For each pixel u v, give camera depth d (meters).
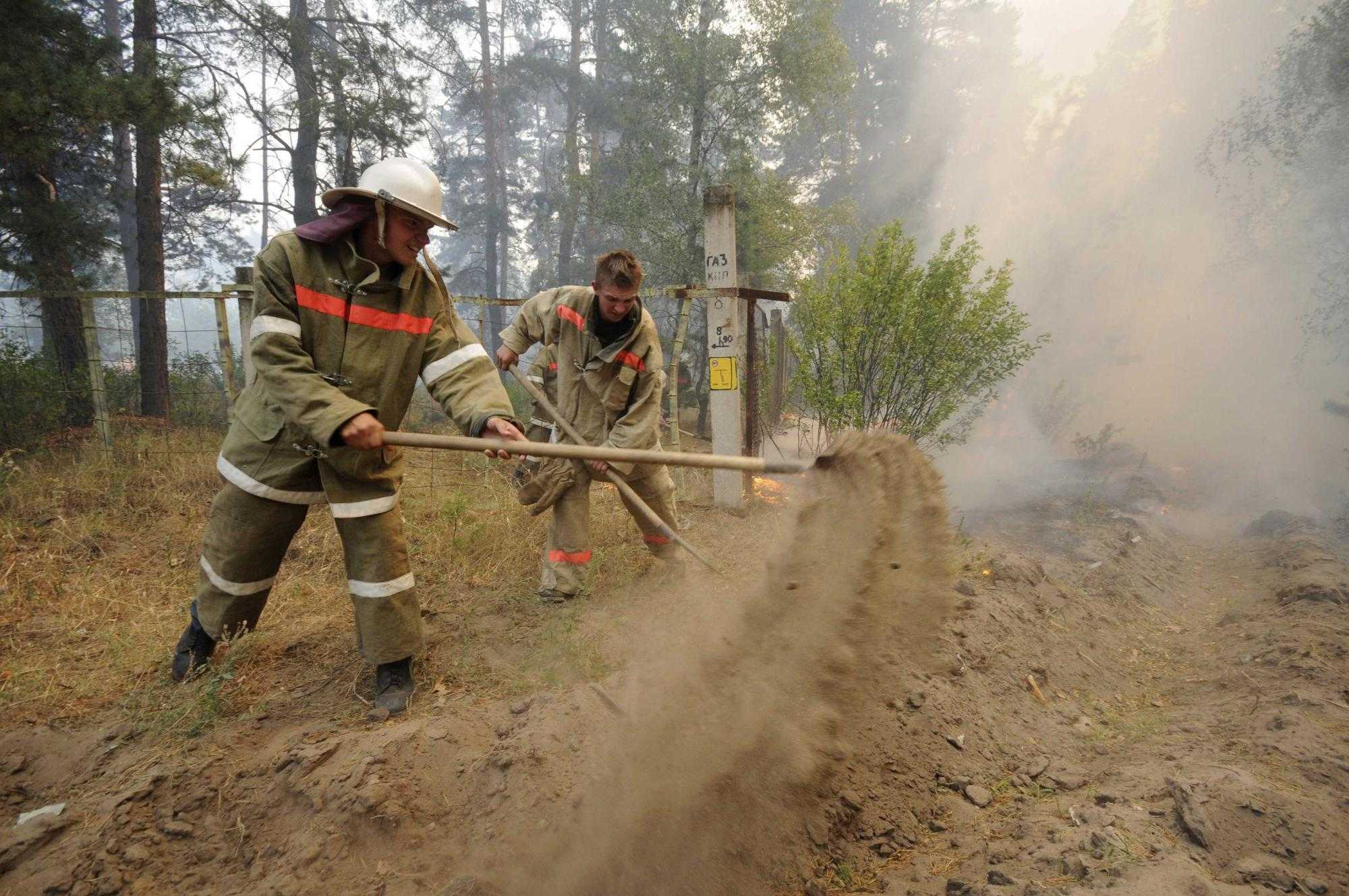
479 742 2.76
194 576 4.55
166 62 9.70
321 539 5.16
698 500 6.58
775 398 10.22
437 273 3.09
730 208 6.16
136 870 2.35
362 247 2.90
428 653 3.54
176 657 3.33
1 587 4.27
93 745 2.90
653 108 15.88
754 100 15.30
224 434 8.11
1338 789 2.55
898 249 6.38
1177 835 2.29
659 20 15.58
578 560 4.16
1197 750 2.94
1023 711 3.42
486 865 2.33
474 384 3.10
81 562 4.70
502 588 4.40
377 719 3.01
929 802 2.76
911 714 3.06
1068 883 2.11
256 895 2.26
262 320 2.78
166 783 2.59
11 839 2.41
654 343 4.11
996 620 3.95
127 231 20.22
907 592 2.69
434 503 5.96
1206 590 5.45
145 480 6.18
